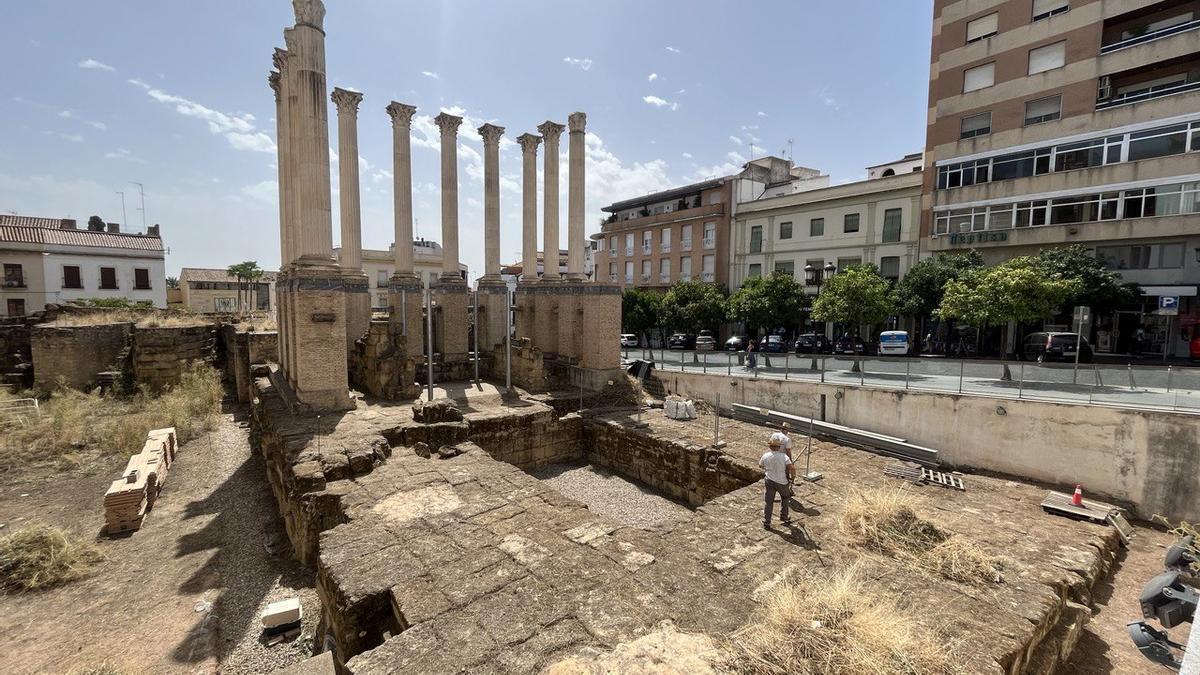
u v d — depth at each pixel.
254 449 15.10
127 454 14.09
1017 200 25.00
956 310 20.36
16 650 6.39
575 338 19.03
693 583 5.96
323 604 6.53
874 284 21.69
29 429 14.99
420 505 7.98
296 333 13.42
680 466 12.26
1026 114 24.78
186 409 18.00
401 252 20.19
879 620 4.60
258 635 6.73
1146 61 21.41
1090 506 8.93
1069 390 11.32
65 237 37.19
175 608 7.30
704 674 3.92
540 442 14.45
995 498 9.44
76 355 20.80
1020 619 5.31
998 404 11.24
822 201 33.50
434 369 19.28
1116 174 22.19
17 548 8.20
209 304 49.94
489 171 22.06
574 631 4.98
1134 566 8.03
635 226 46.22
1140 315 22.59
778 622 4.59
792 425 14.00
